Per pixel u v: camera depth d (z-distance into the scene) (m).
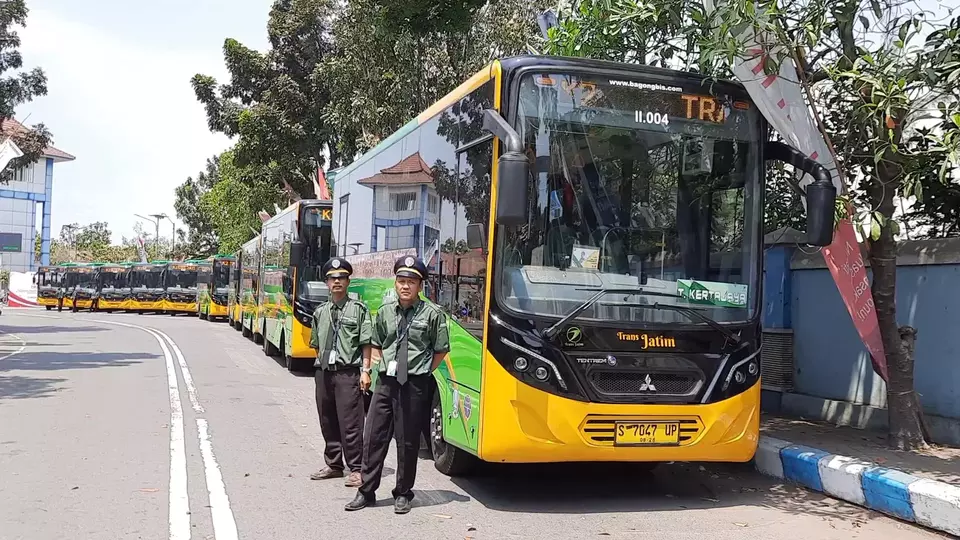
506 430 6.08
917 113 7.17
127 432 9.34
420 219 8.41
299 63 27.88
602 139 6.48
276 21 27.80
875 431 8.82
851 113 7.55
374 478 6.39
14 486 6.85
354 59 18.72
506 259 6.25
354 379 7.12
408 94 17.78
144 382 14.01
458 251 7.11
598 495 7.11
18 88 25.42
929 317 8.61
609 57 8.74
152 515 6.11
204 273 40.78
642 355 6.22
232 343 23.55
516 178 5.54
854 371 9.45
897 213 9.42
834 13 7.48
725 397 6.38
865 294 7.80
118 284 47.22
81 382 13.81
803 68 7.69
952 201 9.12
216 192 42.81
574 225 6.34
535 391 6.05
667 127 6.64
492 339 6.20
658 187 6.56
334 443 7.35
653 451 6.20
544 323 6.11
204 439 9.05
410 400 6.26
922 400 8.63
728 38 6.46
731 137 6.80
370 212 10.84
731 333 6.46
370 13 15.88
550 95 6.41
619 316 6.24
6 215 57.38
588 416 6.08
